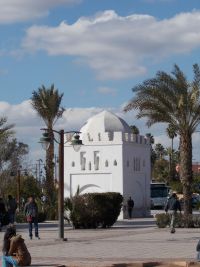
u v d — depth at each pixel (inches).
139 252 999.6
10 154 2851.9
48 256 953.5
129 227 1683.1
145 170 2433.6
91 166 2321.6
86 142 2329.0
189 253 971.3
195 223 1612.9
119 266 821.2
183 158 1633.9
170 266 828.0
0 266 804.6
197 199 2743.6
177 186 3112.7
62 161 1258.6
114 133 2294.5
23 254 784.3
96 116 2514.8
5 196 2453.2
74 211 1622.8
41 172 2736.2
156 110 1638.8
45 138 1283.2
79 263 844.0
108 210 1635.1
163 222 1628.9
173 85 1632.6
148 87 1641.2
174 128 1644.9
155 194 3026.6
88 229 1621.6
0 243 1214.3
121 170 2274.9
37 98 2507.4
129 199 2194.9
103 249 1058.7
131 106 1657.2
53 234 1441.9
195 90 1621.6
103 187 2299.5
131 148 2345.0
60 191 1258.6
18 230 1605.6
